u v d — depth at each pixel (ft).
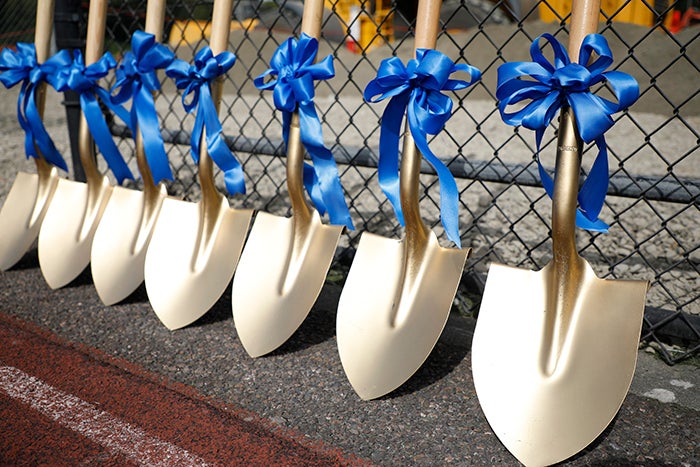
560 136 4.00
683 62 16.80
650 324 4.97
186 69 5.28
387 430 4.03
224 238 5.41
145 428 4.07
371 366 4.38
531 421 3.78
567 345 3.96
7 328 5.29
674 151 11.16
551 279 4.14
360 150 6.07
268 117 14.44
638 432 3.96
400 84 4.41
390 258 4.70
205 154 5.38
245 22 23.88
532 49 3.96
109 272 5.67
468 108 15.44
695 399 4.30
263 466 3.73
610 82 3.72
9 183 9.45
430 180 9.40
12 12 21.91
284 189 8.98
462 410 4.21
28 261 6.54
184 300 5.26
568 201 3.97
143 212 5.90
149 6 5.76
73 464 3.76
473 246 7.06
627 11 20.31
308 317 5.46
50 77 6.03
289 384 4.51
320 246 4.99
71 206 6.17
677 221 7.58
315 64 4.70
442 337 5.11
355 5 22.03
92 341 5.10
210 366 4.74
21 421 4.14
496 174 5.57
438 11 4.43
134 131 5.80
